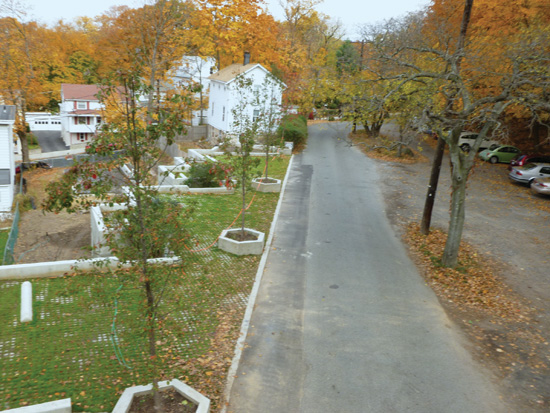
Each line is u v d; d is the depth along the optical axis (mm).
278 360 8930
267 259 14078
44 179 35312
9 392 7250
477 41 18609
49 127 68062
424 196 22688
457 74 12766
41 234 19156
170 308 10445
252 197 21219
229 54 48688
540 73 12227
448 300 11992
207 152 33000
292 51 48250
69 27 64500
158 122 6828
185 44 33312
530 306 11758
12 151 27516
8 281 11227
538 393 8281
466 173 13250
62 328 9281
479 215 19906
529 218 19656
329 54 54125
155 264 7543
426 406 7816
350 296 11945
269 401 7719
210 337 9492
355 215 19266
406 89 17688
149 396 7172
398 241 16391
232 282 12219
